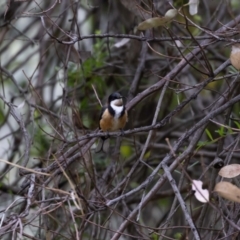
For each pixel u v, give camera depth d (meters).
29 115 11.47
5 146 14.19
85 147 8.15
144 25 7.16
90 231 10.98
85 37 8.05
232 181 8.77
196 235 6.42
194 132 8.27
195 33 11.87
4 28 12.52
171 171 7.69
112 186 10.39
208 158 12.23
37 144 11.85
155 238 8.47
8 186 11.54
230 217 8.21
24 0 8.43
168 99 12.32
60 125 8.80
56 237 9.09
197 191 6.21
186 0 11.64
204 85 7.82
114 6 13.26
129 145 12.71
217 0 13.62
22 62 14.52
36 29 15.69
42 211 6.93
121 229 7.53
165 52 11.66
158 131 13.71
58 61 13.59
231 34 7.82
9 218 6.95
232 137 10.93
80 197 7.57
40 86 12.32
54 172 7.93
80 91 12.77
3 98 9.62
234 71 9.27
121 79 12.80
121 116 8.95
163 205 13.54
